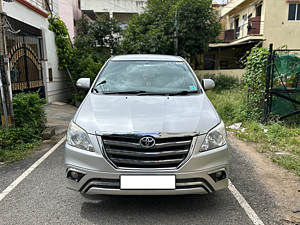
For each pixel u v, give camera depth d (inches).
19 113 224.1
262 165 169.9
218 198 124.4
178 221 104.6
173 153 98.2
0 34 199.5
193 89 141.2
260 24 708.7
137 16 685.3
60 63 496.4
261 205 117.8
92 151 100.0
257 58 272.5
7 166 166.1
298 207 116.2
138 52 615.2
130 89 139.1
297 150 195.6
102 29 722.2
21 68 354.6
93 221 104.2
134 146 97.7
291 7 696.4
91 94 134.9
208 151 101.6
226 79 700.7
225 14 951.0
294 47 709.9
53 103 451.2
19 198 122.6
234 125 282.4
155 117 107.6
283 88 266.7
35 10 392.2
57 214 109.1
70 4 767.7
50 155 187.8
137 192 97.3
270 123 261.9
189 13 622.2
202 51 696.4
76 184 102.6
